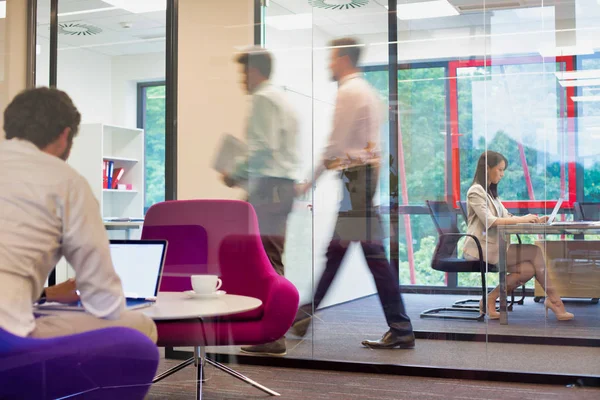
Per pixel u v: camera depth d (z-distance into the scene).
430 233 2.65
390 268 2.66
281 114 2.72
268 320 2.35
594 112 2.57
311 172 2.68
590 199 2.58
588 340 2.53
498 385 2.52
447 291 2.63
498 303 2.61
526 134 2.62
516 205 2.63
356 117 2.69
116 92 2.73
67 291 1.69
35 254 1.62
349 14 2.72
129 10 2.78
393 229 2.66
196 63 2.81
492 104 2.64
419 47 2.68
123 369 1.81
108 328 1.78
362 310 2.63
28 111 1.86
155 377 1.94
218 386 2.25
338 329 2.60
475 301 2.62
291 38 2.75
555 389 2.51
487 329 2.60
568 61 2.60
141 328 1.93
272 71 2.75
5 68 2.68
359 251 2.65
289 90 2.74
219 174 2.71
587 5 2.57
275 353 2.46
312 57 2.73
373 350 2.61
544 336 2.55
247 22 2.79
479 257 2.62
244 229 2.55
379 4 2.70
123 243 2.14
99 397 1.75
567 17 2.60
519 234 2.60
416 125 2.68
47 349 1.65
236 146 2.72
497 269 2.61
